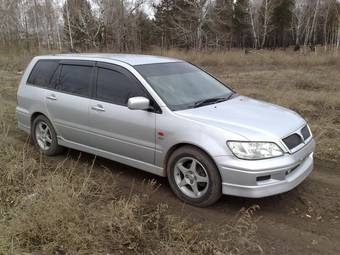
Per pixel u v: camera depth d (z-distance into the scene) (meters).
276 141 4.54
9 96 12.45
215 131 4.61
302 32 61.59
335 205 4.92
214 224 4.46
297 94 11.44
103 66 5.79
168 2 46.28
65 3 35.25
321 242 4.16
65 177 5.19
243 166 4.42
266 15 57.69
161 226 4.39
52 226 4.07
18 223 4.07
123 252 3.92
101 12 32.97
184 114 4.92
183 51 31.44
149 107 5.12
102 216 4.36
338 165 6.22
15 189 5.11
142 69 5.50
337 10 53.06
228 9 53.31
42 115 6.64
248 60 26.23
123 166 6.15
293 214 4.72
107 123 5.56
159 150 5.07
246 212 4.43
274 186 4.50
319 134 7.24
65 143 6.35
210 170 4.64
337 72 19.08
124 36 34.50
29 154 6.54
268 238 4.22
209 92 5.71
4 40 32.72
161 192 5.27
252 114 5.03
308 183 5.55
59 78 6.39
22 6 36.00
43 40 36.69
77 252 3.85
